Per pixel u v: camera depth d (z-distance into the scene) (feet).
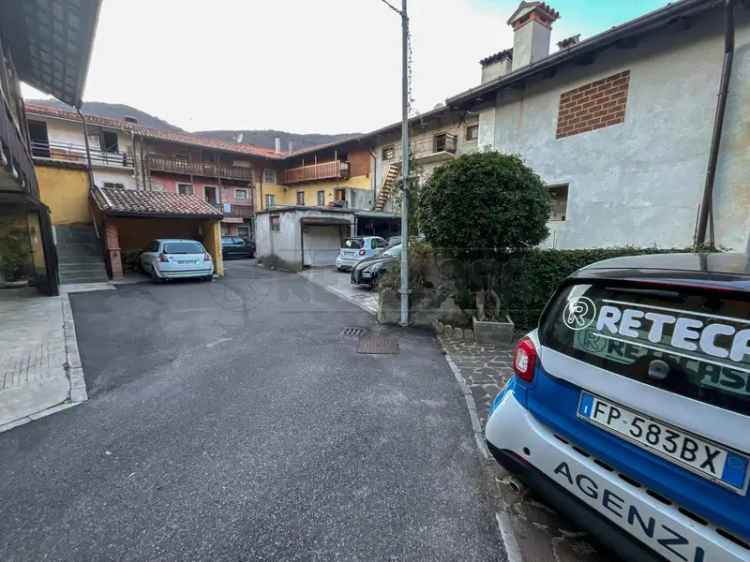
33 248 28.66
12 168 16.63
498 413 6.54
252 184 82.99
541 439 5.65
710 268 4.65
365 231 59.77
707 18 17.70
